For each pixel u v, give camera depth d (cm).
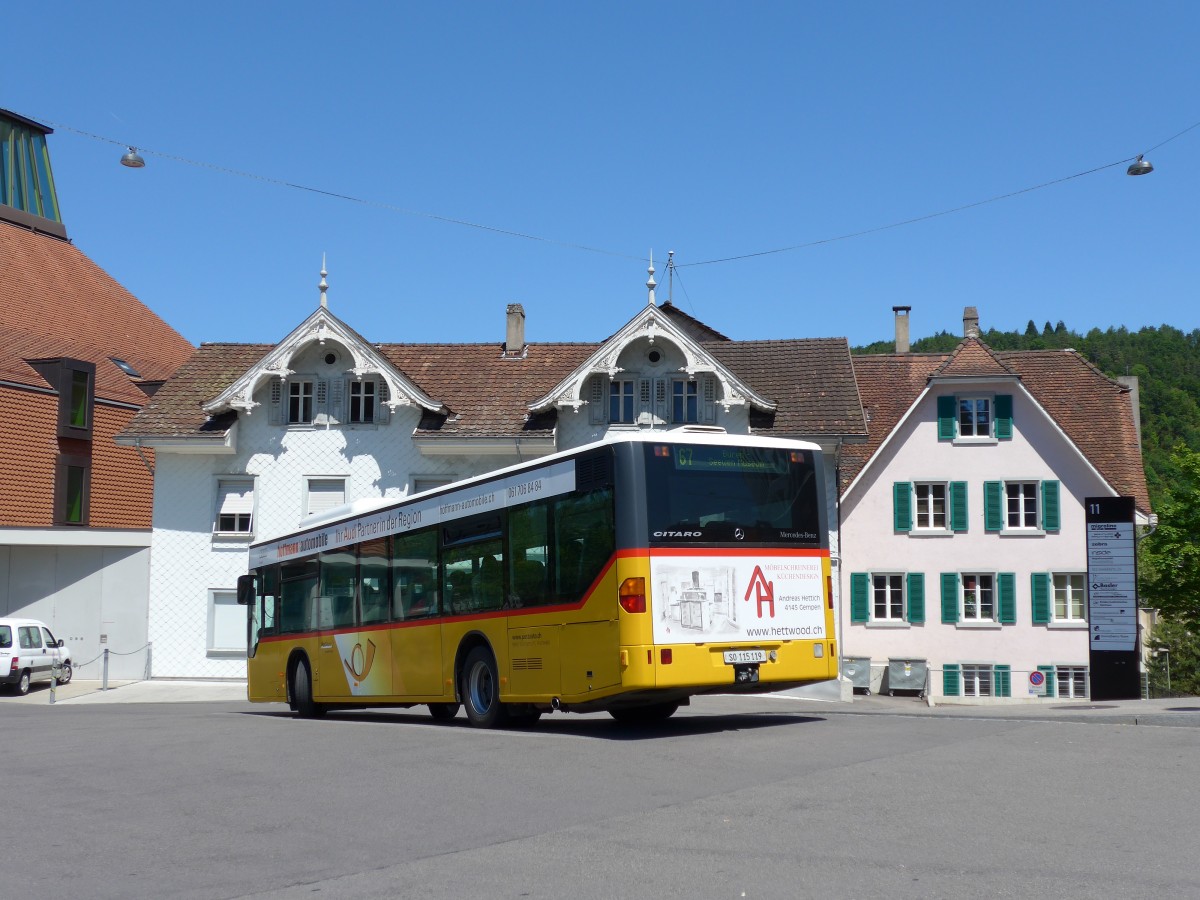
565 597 1465
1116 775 1032
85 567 3822
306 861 779
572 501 1470
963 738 1298
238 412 3709
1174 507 4744
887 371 4850
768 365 3684
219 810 966
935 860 731
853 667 4206
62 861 798
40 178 6069
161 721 1995
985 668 4238
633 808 920
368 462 3656
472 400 3697
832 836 802
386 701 1877
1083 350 13850
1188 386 11662
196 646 3694
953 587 4266
